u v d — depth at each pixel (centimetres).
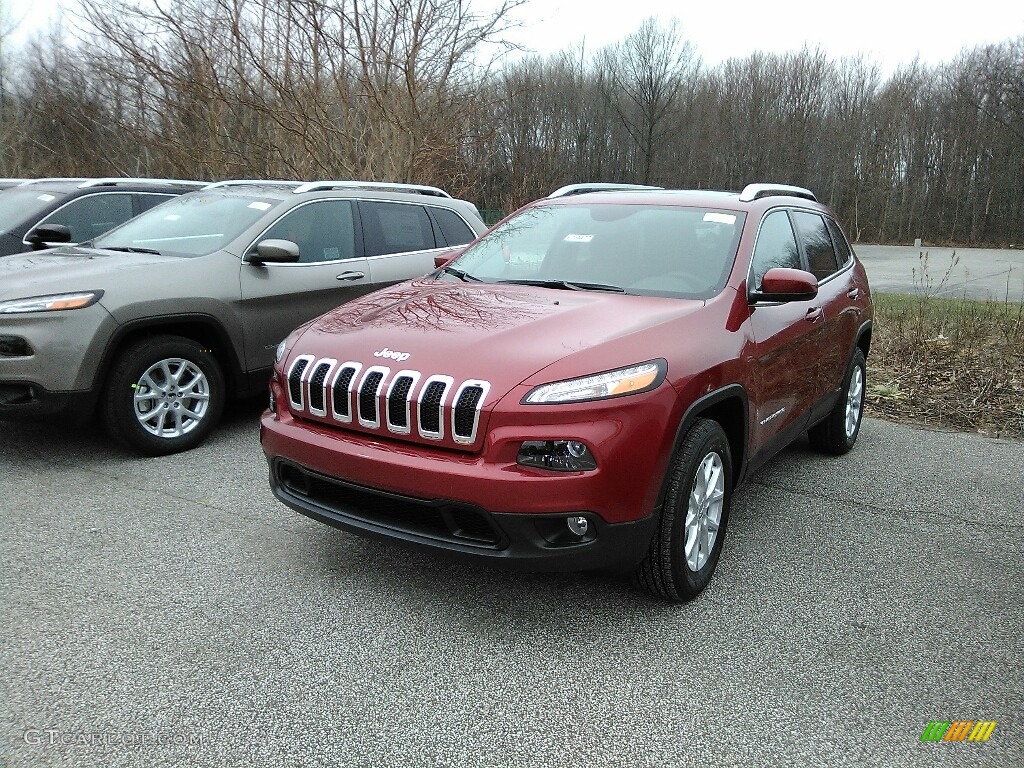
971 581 371
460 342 314
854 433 575
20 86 1620
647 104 5350
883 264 3219
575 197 481
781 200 472
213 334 538
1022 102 3062
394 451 300
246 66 1203
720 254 394
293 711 262
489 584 352
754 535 421
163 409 509
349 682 279
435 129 1235
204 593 338
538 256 428
